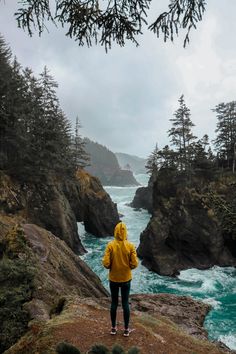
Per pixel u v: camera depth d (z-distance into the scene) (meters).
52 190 39.00
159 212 37.72
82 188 53.59
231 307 25.09
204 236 35.34
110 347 7.14
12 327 11.15
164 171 41.34
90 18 5.09
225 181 38.28
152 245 35.38
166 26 5.14
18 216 33.38
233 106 48.69
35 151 36.94
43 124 39.16
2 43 39.12
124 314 7.52
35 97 42.78
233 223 11.27
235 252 36.03
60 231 37.75
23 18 5.06
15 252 16.70
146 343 7.75
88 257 39.56
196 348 8.66
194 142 41.84
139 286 30.05
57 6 5.03
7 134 35.47
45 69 43.84
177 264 34.72
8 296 12.41
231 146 48.50
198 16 4.99
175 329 9.77
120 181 193.25
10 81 35.84
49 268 17.22
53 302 13.05
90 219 52.53
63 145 45.62
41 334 7.76
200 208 35.84
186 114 42.66
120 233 7.11
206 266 35.12
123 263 7.12
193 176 40.31
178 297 16.89
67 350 4.07
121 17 5.12
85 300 10.80
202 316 15.36
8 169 36.44
